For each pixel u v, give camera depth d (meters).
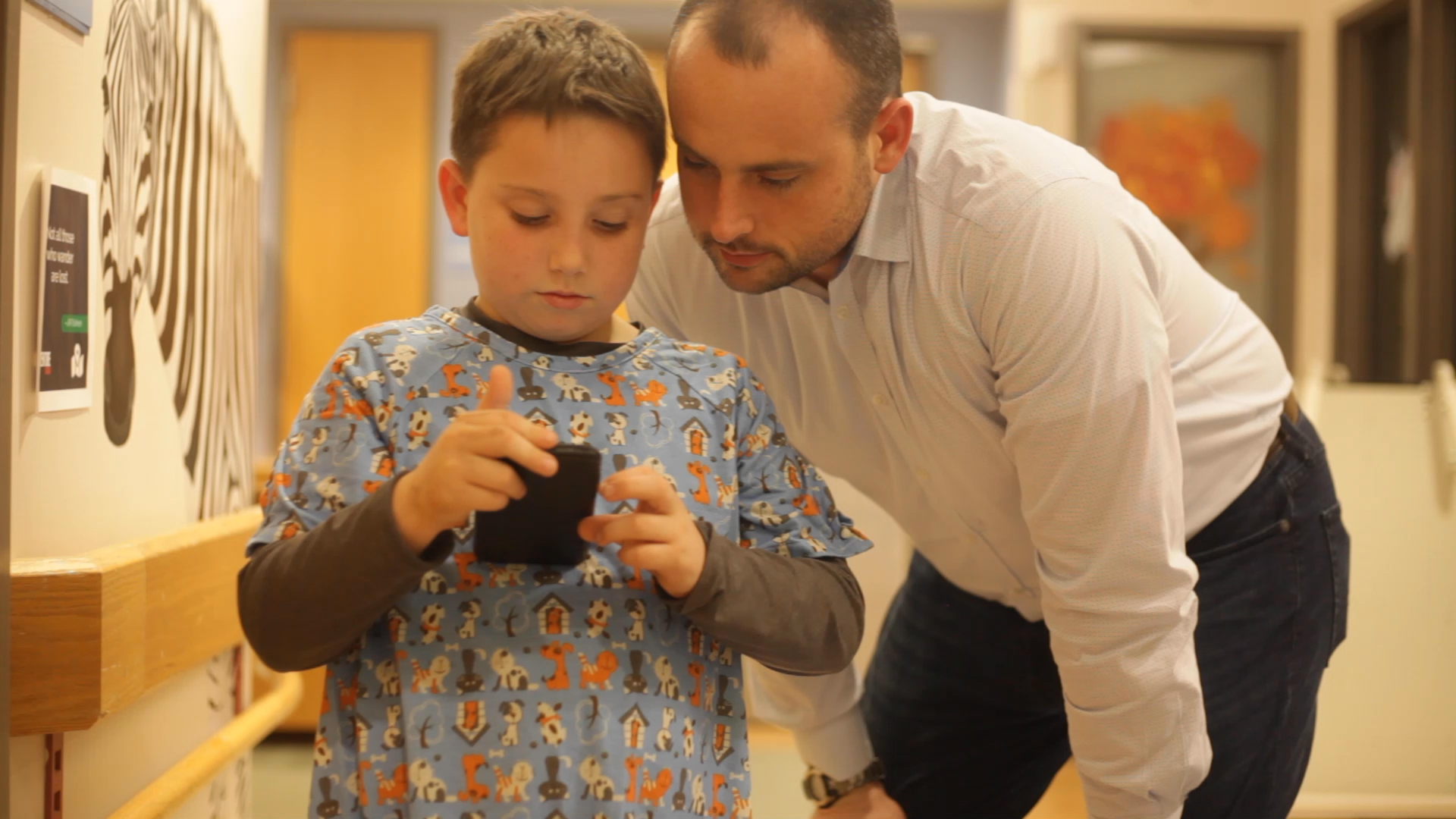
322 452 0.91
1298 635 1.36
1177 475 1.16
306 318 5.16
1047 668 1.57
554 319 0.92
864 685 1.79
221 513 1.51
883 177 1.19
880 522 2.76
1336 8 4.35
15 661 0.90
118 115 1.12
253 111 1.71
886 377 1.27
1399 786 2.05
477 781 0.85
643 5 5.00
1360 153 4.30
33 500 0.95
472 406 0.93
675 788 0.90
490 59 0.92
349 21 5.11
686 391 0.99
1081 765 1.24
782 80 0.98
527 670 0.88
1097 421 1.11
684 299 1.38
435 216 5.16
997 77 5.09
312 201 5.15
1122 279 1.12
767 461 1.01
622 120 0.91
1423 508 2.15
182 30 1.33
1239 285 4.62
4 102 0.81
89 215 1.04
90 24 1.04
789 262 1.06
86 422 1.05
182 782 1.19
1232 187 4.61
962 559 1.52
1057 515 1.15
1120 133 4.60
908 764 1.69
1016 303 1.12
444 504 0.79
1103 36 4.59
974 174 1.16
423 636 0.89
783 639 0.91
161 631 1.10
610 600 0.92
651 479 0.84
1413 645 2.10
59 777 0.99
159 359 1.25
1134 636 1.15
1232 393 1.34
